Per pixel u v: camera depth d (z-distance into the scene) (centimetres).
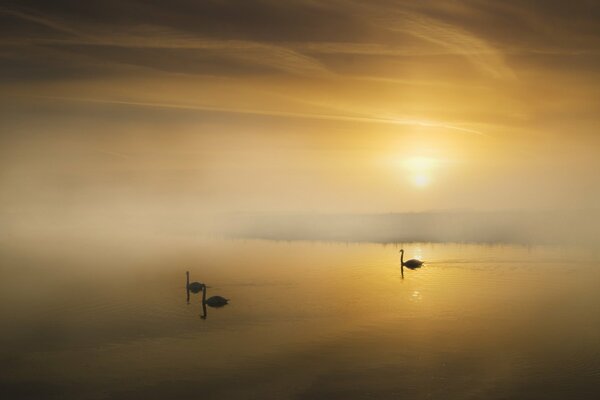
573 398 2306
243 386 2517
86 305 4109
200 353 2970
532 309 3741
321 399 2361
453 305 3888
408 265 5581
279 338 3209
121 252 7800
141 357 2928
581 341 3030
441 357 2828
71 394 2478
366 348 2992
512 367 2662
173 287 4797
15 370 2773
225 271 5653
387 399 2344
